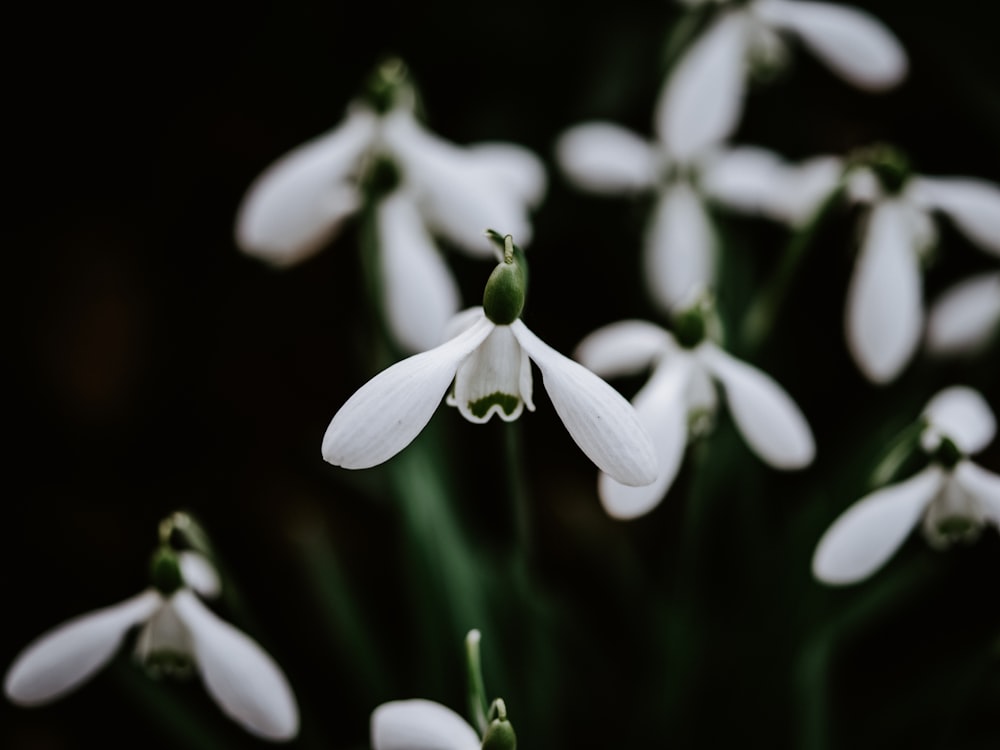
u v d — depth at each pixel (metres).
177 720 0.41
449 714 0.33
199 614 0.35
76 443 0.56
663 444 0.35
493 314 0.32
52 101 0.59
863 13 0.54
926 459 0.38
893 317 0.39
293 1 0.56
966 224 0.40
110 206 0.59
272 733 0.35
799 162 0.56
